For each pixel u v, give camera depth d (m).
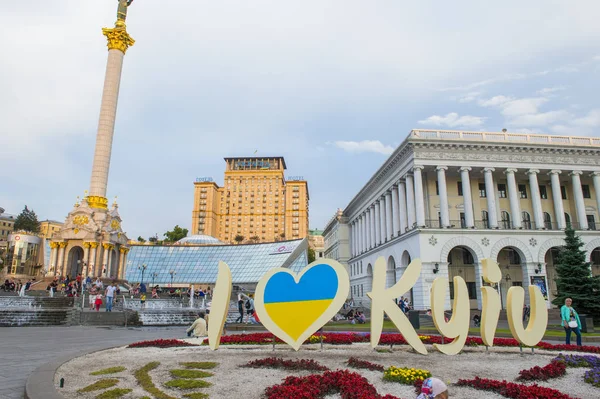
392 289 16.27
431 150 53.19
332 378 10.70
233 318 37.81
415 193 52.25
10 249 86.56
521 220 53.16
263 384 10.73
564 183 58.56
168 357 14.96
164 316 34.66
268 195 191.62
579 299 38.00
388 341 19.34
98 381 10.70
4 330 26.34
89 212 57.00
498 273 17.17
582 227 53.19
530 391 9.80
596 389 11.13
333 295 15.55
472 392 10.40
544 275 50.34
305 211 189.12
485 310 17.08
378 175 67.00
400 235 56.47
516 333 16.52
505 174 55.78
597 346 19.64
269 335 21.50
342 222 97.56
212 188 191.50
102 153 58.59
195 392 9.82
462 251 54.25
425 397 5.79
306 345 19.08
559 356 15.09
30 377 10.85
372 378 11.74
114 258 60.69
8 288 50.06
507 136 54.94
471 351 17.62
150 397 9.28
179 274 76.81
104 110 59.38
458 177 57.03
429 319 41.28
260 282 16.47
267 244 78.19
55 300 36.91
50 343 19.73
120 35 61.66
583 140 56.12
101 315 32.62
